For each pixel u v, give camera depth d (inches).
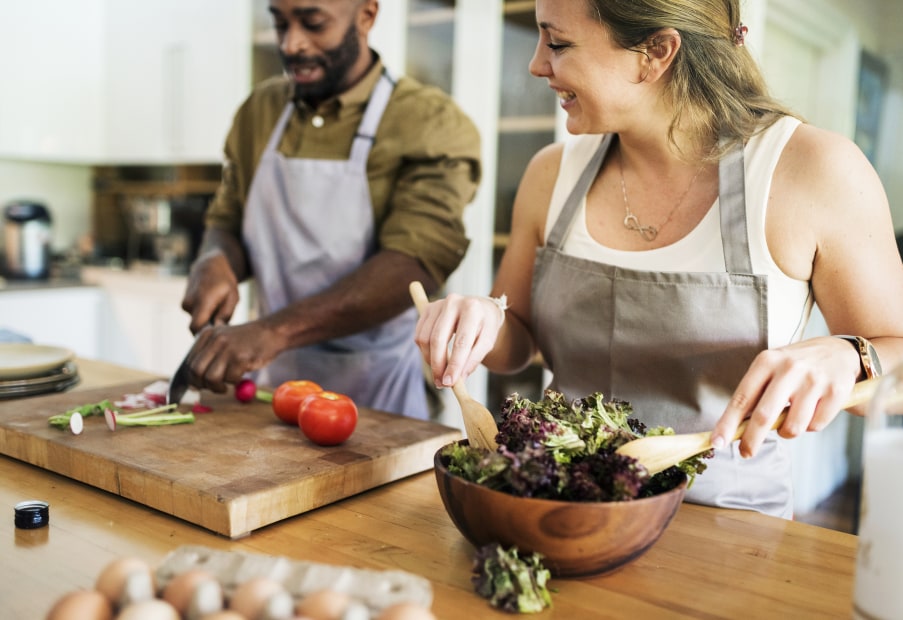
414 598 24.0
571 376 47.2
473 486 28.5
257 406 52.3
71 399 52.6
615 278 43.7
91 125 139.1
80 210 155.0
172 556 26.0
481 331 37.7
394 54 100.0
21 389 54.4
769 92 44.9
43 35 130.6
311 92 64.9
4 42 126.3
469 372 37.3
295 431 46.1
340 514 37.7
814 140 40.1
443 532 35.6
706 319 41.8
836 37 79.5
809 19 79.9
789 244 40.4
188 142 126.3
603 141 46.9
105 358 136.3
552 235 47.4
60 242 152.2
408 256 62.1
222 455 40.9
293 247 68.3
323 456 41.1
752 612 28.5
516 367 51.8
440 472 30.2
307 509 37.6
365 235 67.1
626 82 39.6
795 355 32.0
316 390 47.8
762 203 40.6
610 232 45.7
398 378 70.9
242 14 116.2
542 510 27.4
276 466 39.2
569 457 30.0
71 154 137.4
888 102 78.3
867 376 33.4
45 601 28.4
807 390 31.0
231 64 118.5
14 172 143.8
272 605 22.3
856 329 39.8
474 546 31.0
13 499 38.8
